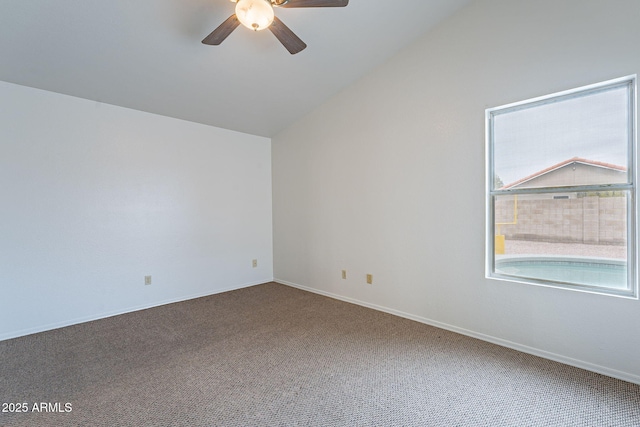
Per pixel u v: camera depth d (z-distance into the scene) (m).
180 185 4.04
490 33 2.67
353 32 2.94
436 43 3.02
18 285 2.96
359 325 3.16
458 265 2.93
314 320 3.31
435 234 3.09
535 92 2.45
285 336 2.91
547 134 2.49
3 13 2.20
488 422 1.74
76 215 3.28
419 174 3.19
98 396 1.99
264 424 1.73
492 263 2.79
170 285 3.96
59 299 3.17
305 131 4.43
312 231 4.39
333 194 4.07
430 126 3.09
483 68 2.72
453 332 2.97
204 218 4.27
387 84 3.43
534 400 1.92
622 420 1.75
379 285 3.60
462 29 2.84
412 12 2.80
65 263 3.21
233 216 4.59
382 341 2.78
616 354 2.15
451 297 2.99
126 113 3.61
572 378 2.15
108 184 3.48
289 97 3.90
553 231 2.48
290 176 4.71
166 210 3.92
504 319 2.66
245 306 3.80
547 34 2.38
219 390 2.05
